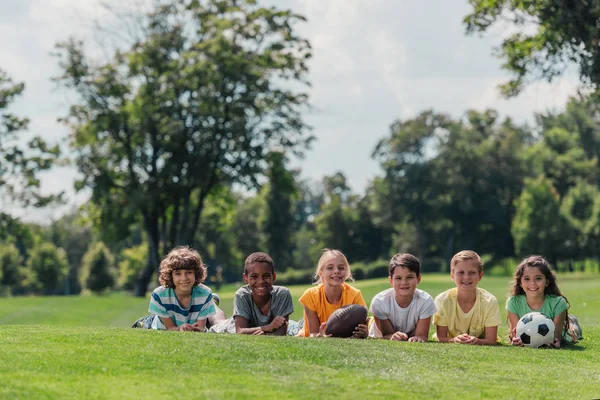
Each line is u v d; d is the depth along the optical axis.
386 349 9.24
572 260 84.44
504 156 95.31
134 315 33.47
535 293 11.03
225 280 114.81
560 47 24.98
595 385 8.17
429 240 100.75
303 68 47.44
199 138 48.56
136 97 48.69
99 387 7.07
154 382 7.31
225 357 8.34
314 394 7.14
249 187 48.34
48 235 119.62
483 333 11.09
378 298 11.09
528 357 9.55
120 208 50.31
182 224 50.47
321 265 11.12
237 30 47.12
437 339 11.20
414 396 7.27
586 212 84.62
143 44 48.62
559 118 102.12
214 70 46.53
